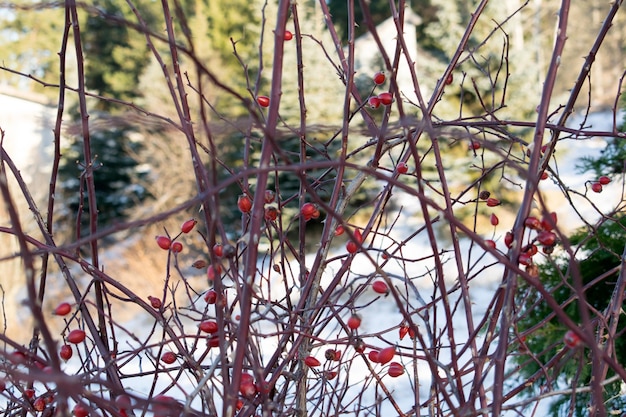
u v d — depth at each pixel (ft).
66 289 11.57
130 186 18.34
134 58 20.07
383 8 24.30
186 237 14.14
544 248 2.15
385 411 5.10
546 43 18.04
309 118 16.75
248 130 2.52
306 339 2.44
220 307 2.01
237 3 18.56
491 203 2.64
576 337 1.79
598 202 12.64
